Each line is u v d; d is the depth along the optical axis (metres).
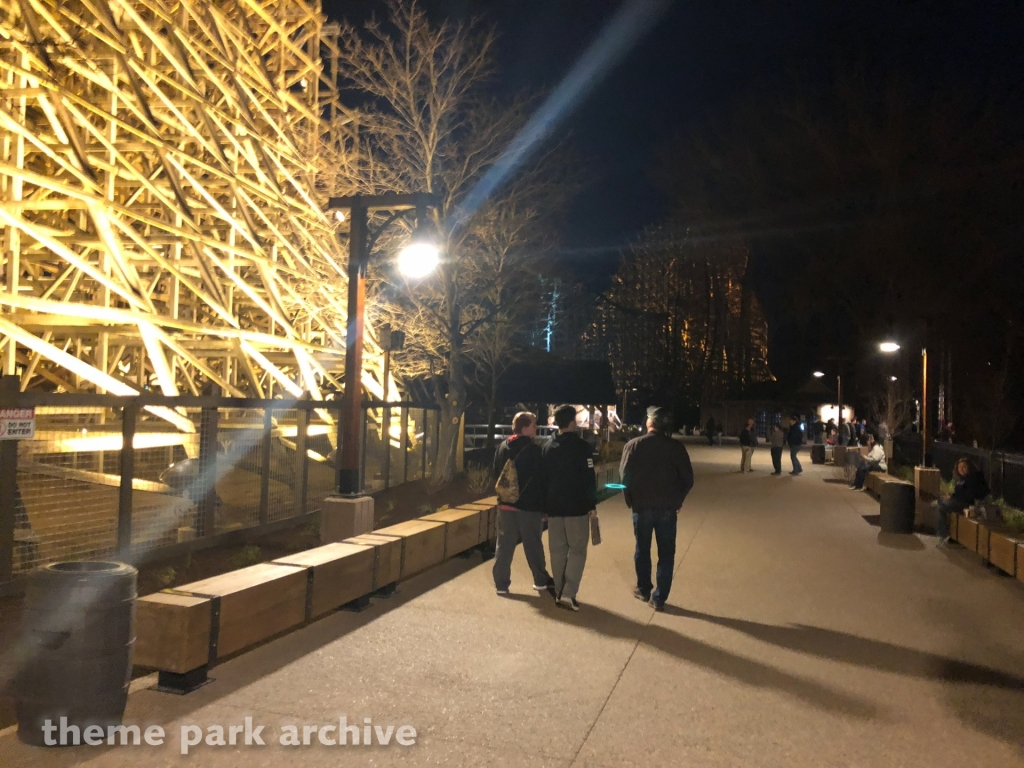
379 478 17.48
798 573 9.78
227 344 16.27
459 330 21.69
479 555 10.36
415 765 4.35
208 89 20.17
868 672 6.07
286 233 21.08
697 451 39.69
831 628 7.29
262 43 21.55
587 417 40.66
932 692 5.66
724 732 4.89
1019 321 40.94
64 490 8.27
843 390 57.00
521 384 40.28
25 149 15.28
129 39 17.36
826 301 48.12
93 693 4.46
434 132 20.77
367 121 21.53
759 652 6.49
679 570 9.84
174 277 16.97
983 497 11.53
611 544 11.63
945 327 41.44
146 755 4.38
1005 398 39.66
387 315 22.05
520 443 8.26
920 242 41.34
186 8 17.81
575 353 60.00
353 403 9.45
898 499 12.95
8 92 13.58
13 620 6.92
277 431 12.42
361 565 7.33
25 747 4.43
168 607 5.19
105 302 14.56
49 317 14.22
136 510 9.37
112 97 16.09
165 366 13.46
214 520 10.59
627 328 72.81
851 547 11.70
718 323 70.88
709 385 70.12
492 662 6.05
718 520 14.45
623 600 8.11
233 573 6.20
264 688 5.42
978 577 9.67
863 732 4.94
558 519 7.70
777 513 15.54
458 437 21.89
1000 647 6.77
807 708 5.30
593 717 5.06
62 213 17.70
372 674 5.74
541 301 25.50
